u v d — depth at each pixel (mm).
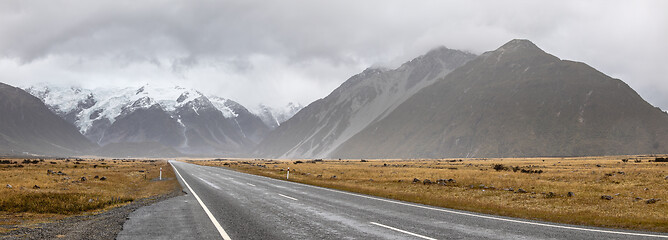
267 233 11062
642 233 11250
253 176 44938
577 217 14609
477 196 23297
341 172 53719
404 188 28828
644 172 38562
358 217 14070
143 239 10164
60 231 11164
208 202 18734
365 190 25922
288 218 13773
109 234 10781
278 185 30578
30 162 92000
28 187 24609
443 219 13703
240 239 10234
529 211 16312
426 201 19844
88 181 32469
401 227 12109
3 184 24156
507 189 25594
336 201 19297
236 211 15516
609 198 20875
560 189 25812
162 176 44906
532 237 10641
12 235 10555
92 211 16141
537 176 39875
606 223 13102
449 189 27156
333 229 11727
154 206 17125
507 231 11484
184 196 21766
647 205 18672
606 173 39812
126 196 22125
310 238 10445
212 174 48781
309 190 25953
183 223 12617
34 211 15469
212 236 10594
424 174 44938
